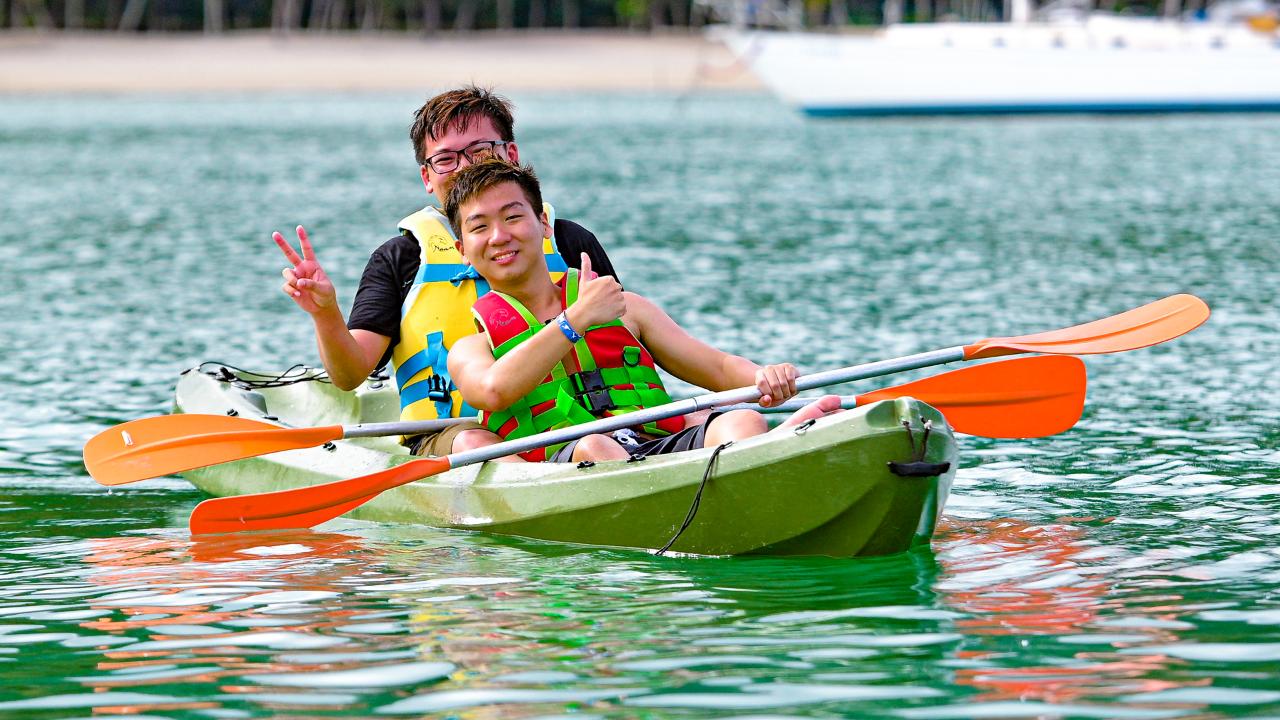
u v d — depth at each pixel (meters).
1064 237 46.69
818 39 92.69
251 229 52.25
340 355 17.19
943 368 26.88
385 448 18.95
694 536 15.43
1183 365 26.75
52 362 28.39
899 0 157.75
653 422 17.00
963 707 11.03
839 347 28.78
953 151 80.31
